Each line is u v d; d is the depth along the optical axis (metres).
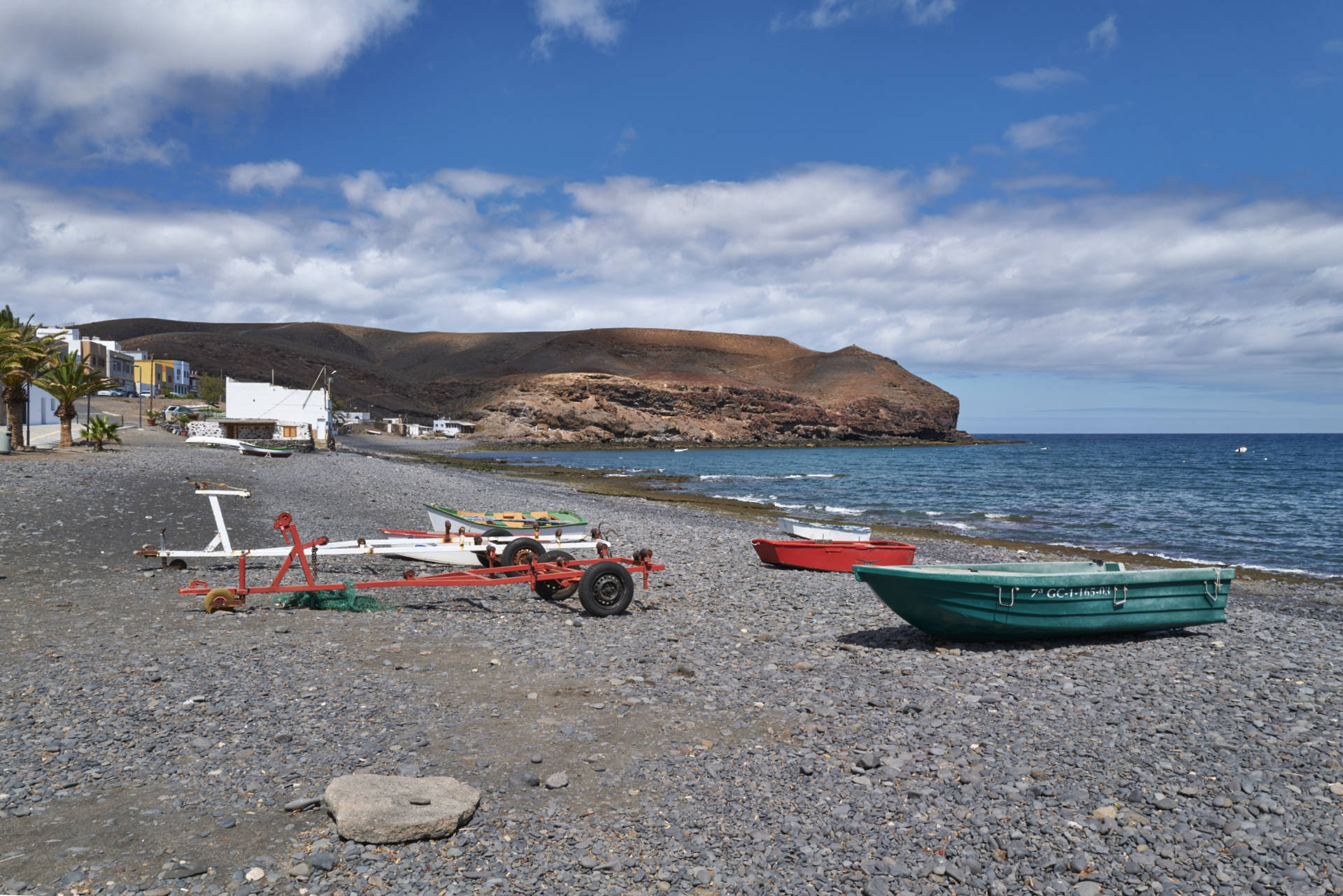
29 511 20.62
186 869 4.84
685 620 13.26
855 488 72.00
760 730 7.78
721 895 4.86
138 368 167.12
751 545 25.14
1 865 4.83
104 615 11.44
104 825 5.40
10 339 40.81
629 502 46.84
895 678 9.66
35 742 6.70
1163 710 8.58
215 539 14.08
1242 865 5.33
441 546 15.09
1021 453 182.62
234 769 6.38
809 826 5.78
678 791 6.32
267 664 9.38
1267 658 11.27
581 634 11.86
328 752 6.80
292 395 84.12
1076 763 7.02
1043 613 11.39
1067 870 5.27
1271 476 89.75
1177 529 39.59
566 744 7.26
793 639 11.91
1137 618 11.98
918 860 5.33
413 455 118.56
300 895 4.68
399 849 5.26
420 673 9.38
